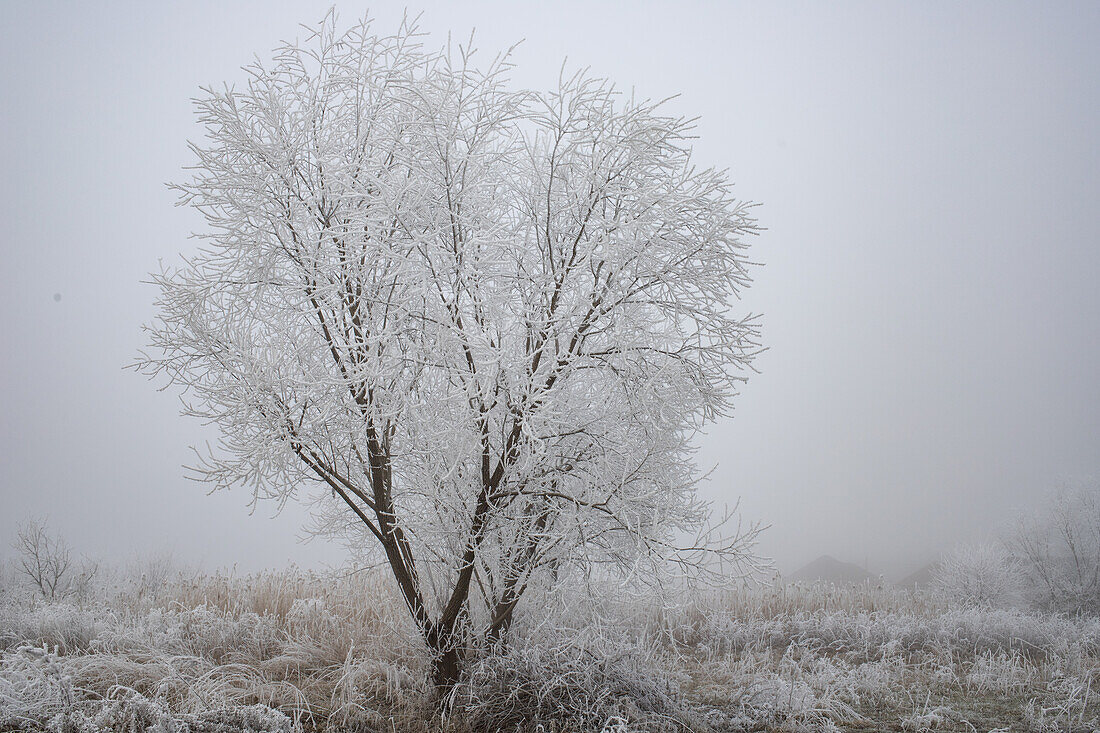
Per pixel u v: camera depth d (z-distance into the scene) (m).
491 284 5.23
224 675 5.21
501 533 5.41
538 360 5.09
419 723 4.77
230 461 4.89
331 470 5.48
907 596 12.95
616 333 4.82
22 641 5.73
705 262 4.87
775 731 5.35
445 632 5.43
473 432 4.93
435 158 5.17
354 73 5.37
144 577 10.27
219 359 5.09
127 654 5.60
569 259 5.20
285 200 5.15
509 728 4.82
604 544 5.50
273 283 5.18
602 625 5.20
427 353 5.13
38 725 4.07
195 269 5.17
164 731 3.90
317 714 4.88
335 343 5.21
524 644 5.32
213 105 5.03
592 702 4.85
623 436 5.04
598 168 4.96
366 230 4.95
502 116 5.15
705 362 5.08
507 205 5.55
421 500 5.59
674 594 5.18
